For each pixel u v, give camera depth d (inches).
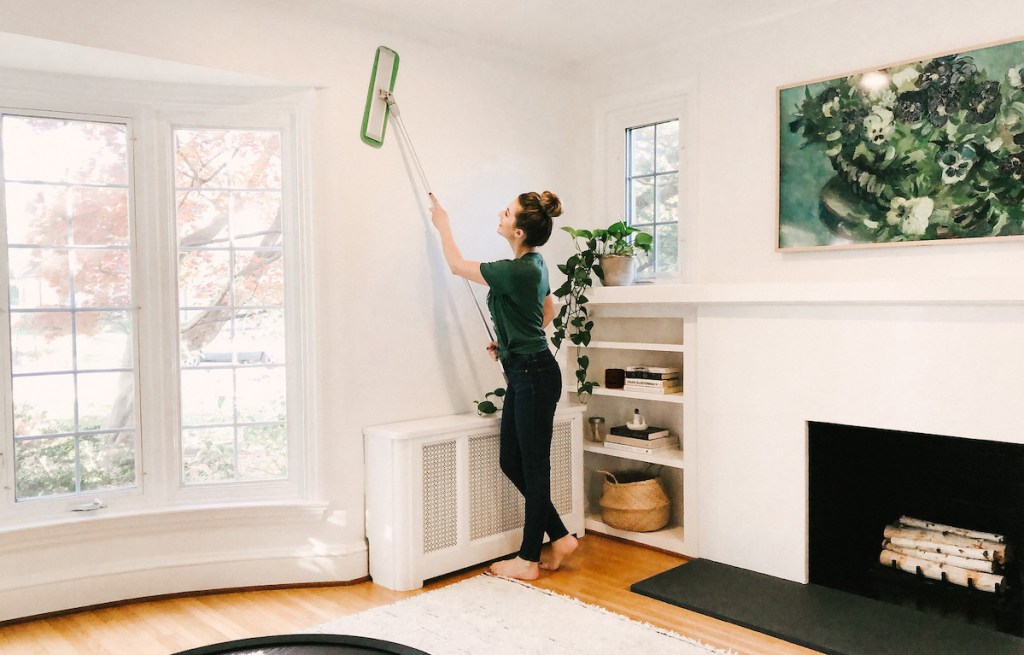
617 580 131.4
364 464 133.0
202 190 129.8
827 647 103.0
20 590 115.3
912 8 121.5
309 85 127.6
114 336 125.7
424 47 140.9
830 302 120.3
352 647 86.7
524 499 144.9
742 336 134.0
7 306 118.2
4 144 118.0
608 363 165.9
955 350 110.2
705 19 138.9
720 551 138.5
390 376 136.5
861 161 126.4
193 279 129.7
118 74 120.6
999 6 113.5
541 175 160.9
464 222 147.3
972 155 115.6
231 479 131.7
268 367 133.1
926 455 127.0
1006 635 106.1
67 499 122.0
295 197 131.0
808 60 133.0
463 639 107.0
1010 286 102.4
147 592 123.8
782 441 129.0
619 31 144.3
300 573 129.6
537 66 159.3
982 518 122.3
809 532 128.4
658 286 141.3
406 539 126.6
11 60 113.3
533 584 129.3
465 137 147.4
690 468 142.7
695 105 148.0
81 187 123.1
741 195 142.3
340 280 130.2
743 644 106.0
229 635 110.0
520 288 124.6
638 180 161.5
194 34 115.8
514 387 130.3
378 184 134.5
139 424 126.6
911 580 125.0
